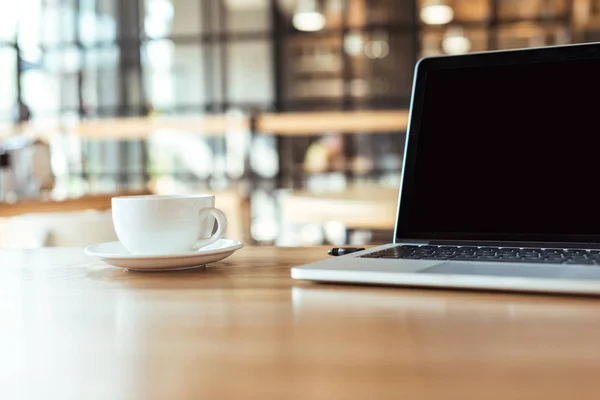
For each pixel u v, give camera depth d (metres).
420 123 0.69
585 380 0.27
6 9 4.93
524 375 0.28
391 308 0.43
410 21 4.76
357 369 0.29
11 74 4.96
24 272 0.65
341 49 4.88
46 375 0.30
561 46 0.63
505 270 0.49
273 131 4.20
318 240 4.41
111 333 0.38
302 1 4.91
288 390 0.26
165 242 0.63
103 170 5.09
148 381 0.29
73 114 5.08
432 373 0.29
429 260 0.56
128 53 5.09
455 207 0.66
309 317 0.41
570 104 0.62
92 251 0.65
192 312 0.44
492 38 4.72
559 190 0.62
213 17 5.02
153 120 4.37
